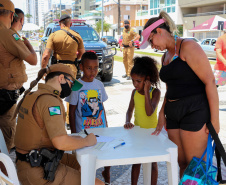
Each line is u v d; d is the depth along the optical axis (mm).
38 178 2127
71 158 2578
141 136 2537
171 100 2576
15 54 3281
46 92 2189
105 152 2170
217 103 2379
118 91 8242
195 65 2348
